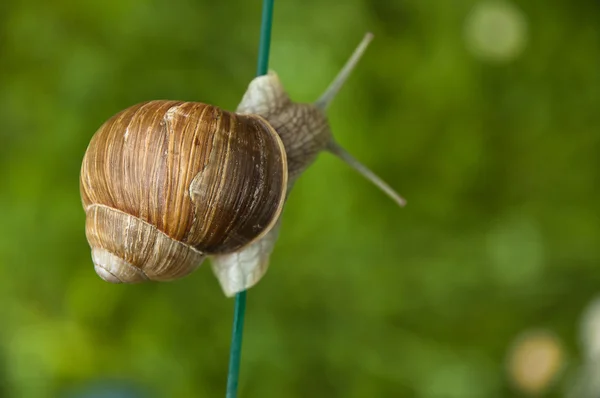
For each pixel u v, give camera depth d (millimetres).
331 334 481
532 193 516
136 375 476
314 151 375
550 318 499
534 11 542
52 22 498
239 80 498
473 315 494
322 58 494
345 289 485
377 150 495
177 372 474
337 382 478
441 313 491
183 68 494
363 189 491
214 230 346
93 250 351
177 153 342
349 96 495
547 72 533
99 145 347
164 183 342
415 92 510
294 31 498
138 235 345
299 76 490
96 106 488
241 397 473
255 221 349
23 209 481
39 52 496
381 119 504
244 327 476
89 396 469
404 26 520
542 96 529
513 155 519
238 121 348
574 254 505
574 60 540
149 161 342
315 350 479
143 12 495
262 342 475
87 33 496
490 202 510
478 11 519
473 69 516
